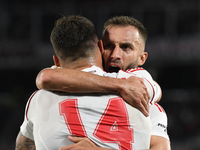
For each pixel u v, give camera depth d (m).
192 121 38.16
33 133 5.07
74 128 4.63
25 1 44.09
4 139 36.34
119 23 6.38
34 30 43.94
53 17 43.97
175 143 34.84
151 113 5.95
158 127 5.83
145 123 4.88
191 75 45.62
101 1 42.91
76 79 4.65
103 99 4.73
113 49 6.24
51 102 4.84
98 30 42.53
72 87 4.66
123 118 4.70
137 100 4.75
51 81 4.68
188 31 43.19
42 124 4.81
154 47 42.62
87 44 5.16
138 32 6.44
